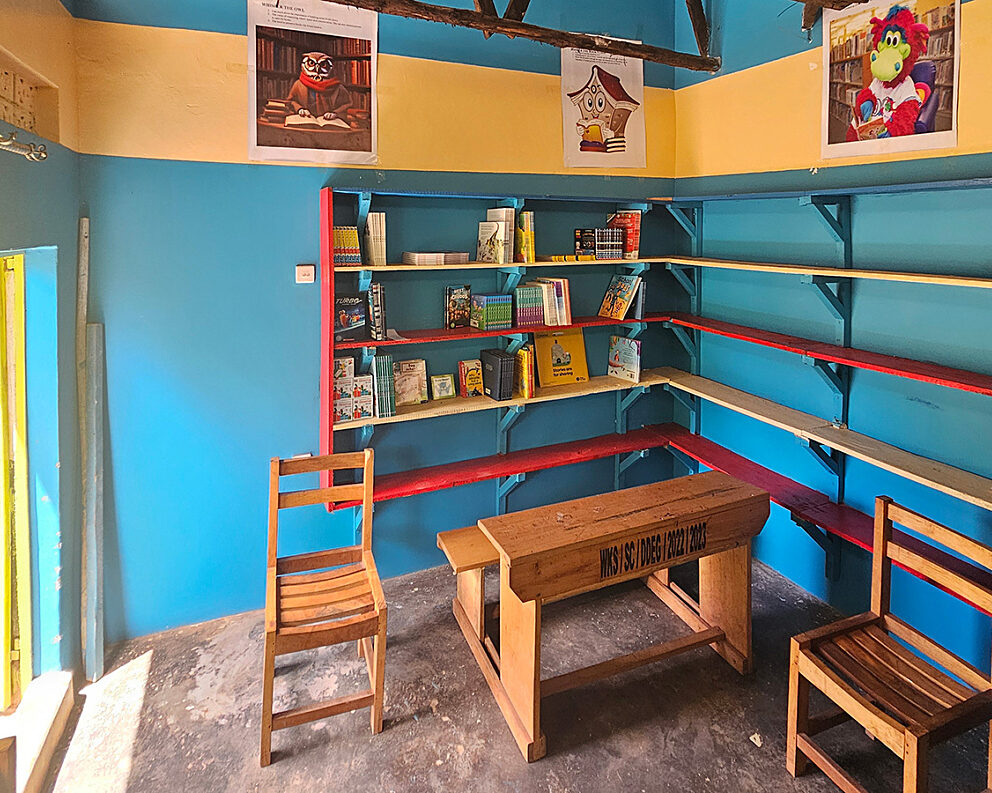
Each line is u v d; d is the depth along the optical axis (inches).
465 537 115.6
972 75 91.7
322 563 105.9
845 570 121.6
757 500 104.1
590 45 121.0
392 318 127.0
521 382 134.8
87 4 97.8
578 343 148.3
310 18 111.8
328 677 106.7
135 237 105.4
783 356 130.0
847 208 111.3
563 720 97.6
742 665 107.0
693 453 145.4
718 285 144.7
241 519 121.4
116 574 113.0
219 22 105.8
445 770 88.1
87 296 103.7
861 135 107.9
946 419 100.6
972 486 92.0
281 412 121.1
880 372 107.7
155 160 104.8
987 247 92.0
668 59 130.6
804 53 116.4
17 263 91.7
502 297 128.4
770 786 85.2
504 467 136.0
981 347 94.4
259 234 113.7
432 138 124.2
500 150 131.0
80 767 88.3
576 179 140.4
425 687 104.3
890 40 101.8
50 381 94.7
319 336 121.6
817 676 80.9
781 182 124.2
